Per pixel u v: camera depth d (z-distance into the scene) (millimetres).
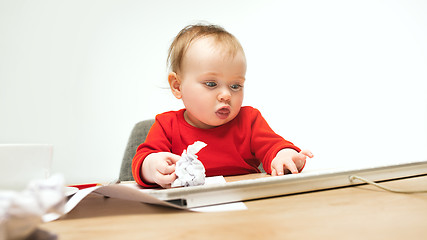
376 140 2531
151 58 2309
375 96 2592
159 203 449
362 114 2555
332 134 2484
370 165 621
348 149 2492
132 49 2295
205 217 388
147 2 2334
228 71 976
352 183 565
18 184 420
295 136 2422
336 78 2553
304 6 2529
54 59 2184
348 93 2562
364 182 579
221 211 416
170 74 1107
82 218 412
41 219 242
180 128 1150
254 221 357
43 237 260
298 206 425
